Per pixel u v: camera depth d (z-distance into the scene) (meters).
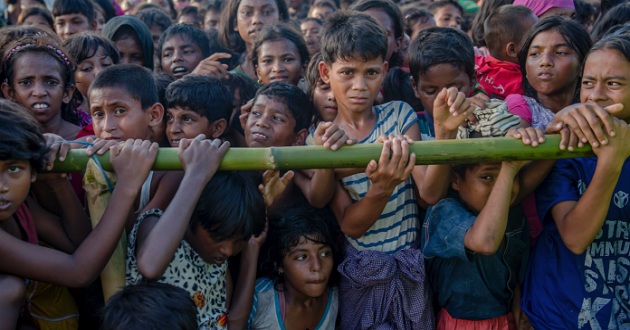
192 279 2.89
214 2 7.46
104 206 2.70
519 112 3.39
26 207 2.76
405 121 3.50
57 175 2.72
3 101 2.56
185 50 5.26
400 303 3.23
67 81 3.81
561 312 3.00
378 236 3.31
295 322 3.29
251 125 3.73
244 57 5.61
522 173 3.02
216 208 2.77
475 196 3.04
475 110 2.96
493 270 3.19
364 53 3.36
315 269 3.21
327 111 3.91
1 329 2.43
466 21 7.24
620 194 2.99
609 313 2.96
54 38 3.92
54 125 3.77
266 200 3.03
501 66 4.66
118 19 5.32
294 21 6.30
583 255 3.00
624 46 2.85
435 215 3.18
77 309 3.14
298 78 4.69
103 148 2.64
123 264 2.80
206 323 2.91
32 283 2.90
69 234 2.87
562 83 3.78
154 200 3.14
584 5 6.18
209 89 3.85
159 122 3.71
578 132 2.60
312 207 3.36
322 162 2.66
